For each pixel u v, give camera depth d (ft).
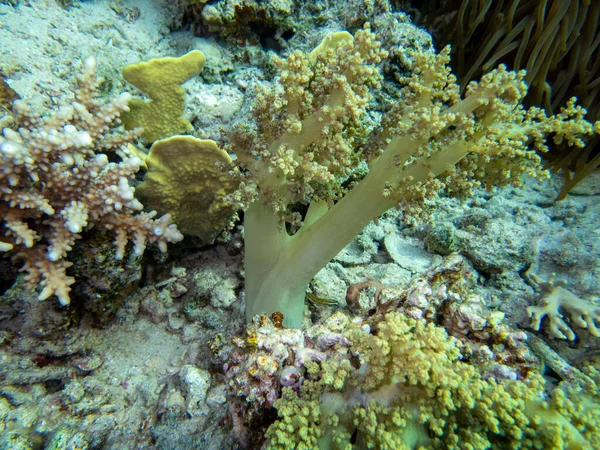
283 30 1.75
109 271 1.22
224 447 1.12
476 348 1.15
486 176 1.23
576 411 0.88
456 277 1.28
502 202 1.82
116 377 1.30
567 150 2.05
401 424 0.86
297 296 1.31
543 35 1.91
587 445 0.84
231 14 1.62
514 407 0.86
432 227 1.62
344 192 1.32
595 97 2.00
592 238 1.62
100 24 1.58
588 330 1.32
